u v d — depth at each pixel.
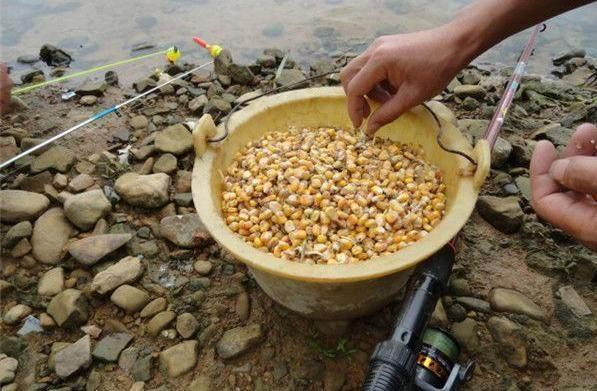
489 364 0.54
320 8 1.25
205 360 0.55
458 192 0.50
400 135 0.64
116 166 0.77
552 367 0.54
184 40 1.12
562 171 0.36
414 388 0.45
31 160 0.77
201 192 0.52
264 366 0.55
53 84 0.98
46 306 0.60
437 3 1.26
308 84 0.96
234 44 1.11
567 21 1.21
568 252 0.64
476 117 0.88
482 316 0.58
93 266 0.63
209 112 0.87
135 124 0.86
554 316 0.58
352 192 0.58
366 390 0.40
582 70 1.05
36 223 0.67
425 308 0.45
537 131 0.83
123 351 0.56
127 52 1.09
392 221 0.55
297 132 0.66
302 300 0.52
